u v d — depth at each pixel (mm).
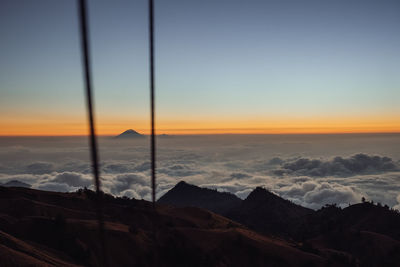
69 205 115438
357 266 86500
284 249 84562
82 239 70312
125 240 74125
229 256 78188
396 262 108125
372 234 129625
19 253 45281
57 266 49688
